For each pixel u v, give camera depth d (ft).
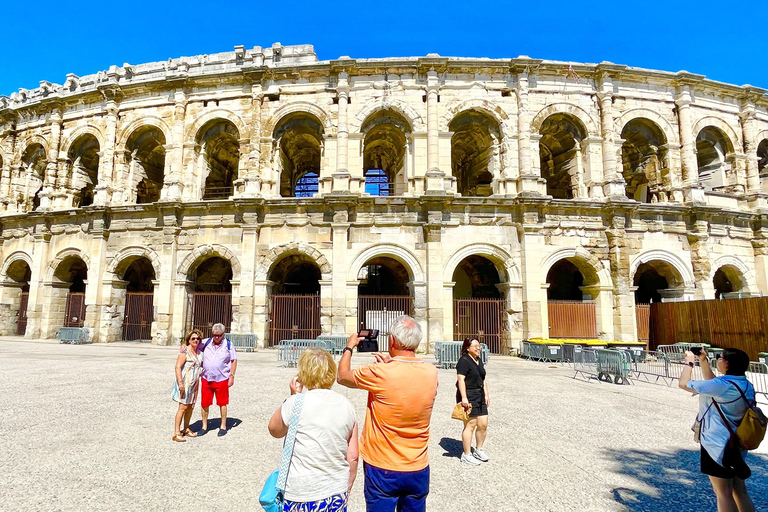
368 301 96.07
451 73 99.76
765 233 100.07
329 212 93.30
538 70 99.45
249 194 96.48
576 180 101.19
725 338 77.41
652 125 103.65
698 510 21.18
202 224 95.81
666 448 30.78
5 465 25.23
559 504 21.67
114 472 24.61
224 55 110.11
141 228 99.04
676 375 66.59
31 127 117.91
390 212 92.84
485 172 113.29
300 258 110.93
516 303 90.79
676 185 100.12
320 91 100.32
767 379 57.41
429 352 87.35
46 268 106.11
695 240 95.96
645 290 118.32
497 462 27.43
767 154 116.98
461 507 21.16
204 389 32.71
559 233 92.58
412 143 97.91
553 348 80.64
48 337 103.86
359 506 21.52
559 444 31.27
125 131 106.11
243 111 101.55
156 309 94.32
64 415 36.04
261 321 91.40
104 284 99.45
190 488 22.68
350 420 13.98
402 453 14.73
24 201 119.44
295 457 13.24
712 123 105.29
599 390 53.21
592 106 100.42
